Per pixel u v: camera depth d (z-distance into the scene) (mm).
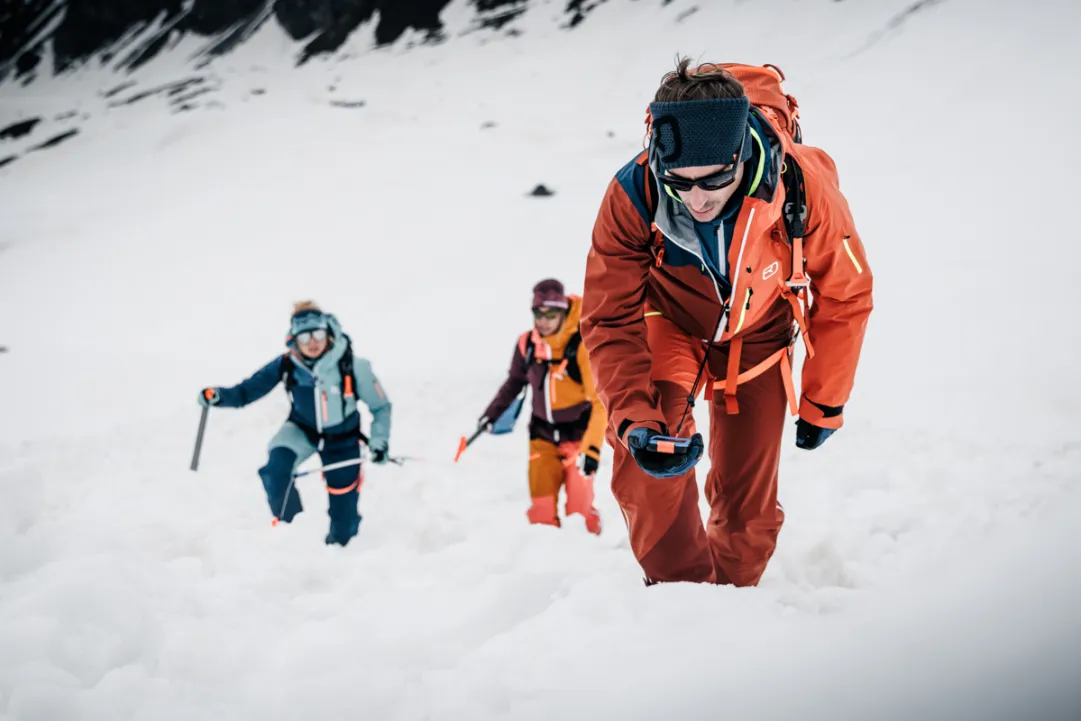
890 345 13320
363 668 2365
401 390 11250
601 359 2693
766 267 2570
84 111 101875
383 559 3736
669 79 2227
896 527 4086
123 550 3211
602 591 2619
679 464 2402
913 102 47375
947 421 8234
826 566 3416
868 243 23625
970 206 26156
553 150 58469
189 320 27422
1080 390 9625
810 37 75125
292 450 4805
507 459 6957
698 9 89688
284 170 59406
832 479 5395
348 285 30344
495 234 35469
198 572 3395
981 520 3557
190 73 111750
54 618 2467
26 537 3160
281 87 99125
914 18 65250
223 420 9273
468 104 80062
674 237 2469
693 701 1638
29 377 16953
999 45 51906
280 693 2260
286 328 25266
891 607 1878
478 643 2596
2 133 97438
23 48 128875
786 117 2629
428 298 26984
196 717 2121
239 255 37625
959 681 1374
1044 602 1588
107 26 128375
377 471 6391
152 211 51844
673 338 2943
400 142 64250
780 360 2918
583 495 4961
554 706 1866
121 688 2256
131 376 17141
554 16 101375
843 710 1403
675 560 2854
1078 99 37375
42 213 55312
